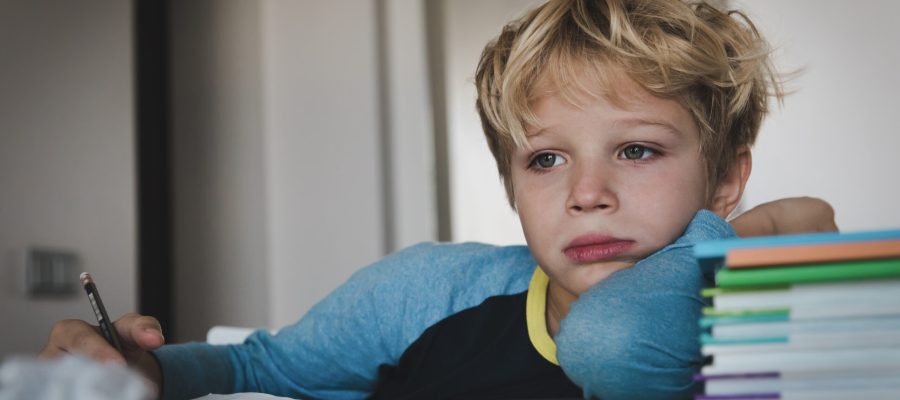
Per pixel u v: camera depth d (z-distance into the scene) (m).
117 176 2.52
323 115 3.18
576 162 0.70
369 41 3.17
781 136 3.10
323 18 3.21
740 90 0.78
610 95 0.69
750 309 0.43
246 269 3.07
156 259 2.78
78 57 2.40
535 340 0.82
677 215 0.69
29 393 0.34
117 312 2.46
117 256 2.49
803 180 3.09
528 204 0.72
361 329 0.88
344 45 3.19
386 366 0.88
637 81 0.69
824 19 3.12
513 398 0.80
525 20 0.81
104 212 2.45
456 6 3.64
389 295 0.89
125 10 2.63
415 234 3.21
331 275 3.13
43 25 2.27
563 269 0.70
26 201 2.16
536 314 0.83
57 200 2.27
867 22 3.10
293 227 3.17
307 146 3.18
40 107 2.24
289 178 3.19
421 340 0.87
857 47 3.11
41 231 2.20
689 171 0.71
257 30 3.21
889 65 3.08
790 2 3.11
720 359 0.43
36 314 2.16
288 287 3.15
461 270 0.90
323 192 3.16
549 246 0.70
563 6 0.73
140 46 2.79
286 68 3.22
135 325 0.63
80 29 2.41
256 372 0.88
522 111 0.72
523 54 0.72
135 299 2.54
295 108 3.21
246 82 3.16
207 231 2.97
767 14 3.09
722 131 0.76
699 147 0.72
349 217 3.14
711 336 0.43
